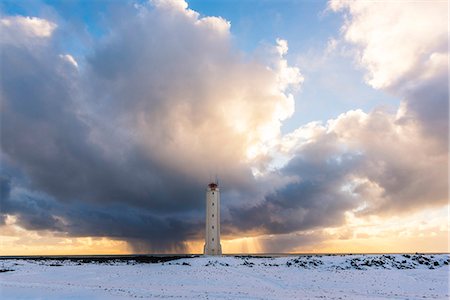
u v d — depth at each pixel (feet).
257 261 250.37
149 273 211.41
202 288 164.76
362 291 161.07
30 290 154.71
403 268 225.35
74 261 295.28
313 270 216.95
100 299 133.80
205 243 309.01
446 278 193.36
